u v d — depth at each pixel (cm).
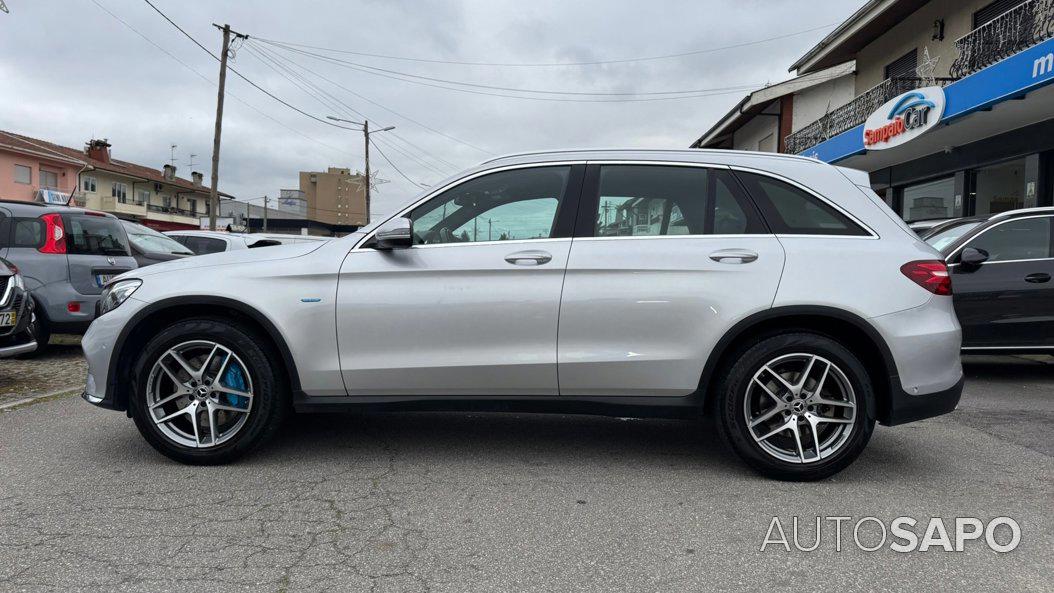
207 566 256
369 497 327
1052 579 252
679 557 268
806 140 1936
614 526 296
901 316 338
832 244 350
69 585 241
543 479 354
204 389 365
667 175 367
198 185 6109
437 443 417
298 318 358
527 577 251
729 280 345
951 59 1453
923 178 1521
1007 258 643
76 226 736
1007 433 447
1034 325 630
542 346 354
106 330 367
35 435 429
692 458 391
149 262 920
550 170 373
